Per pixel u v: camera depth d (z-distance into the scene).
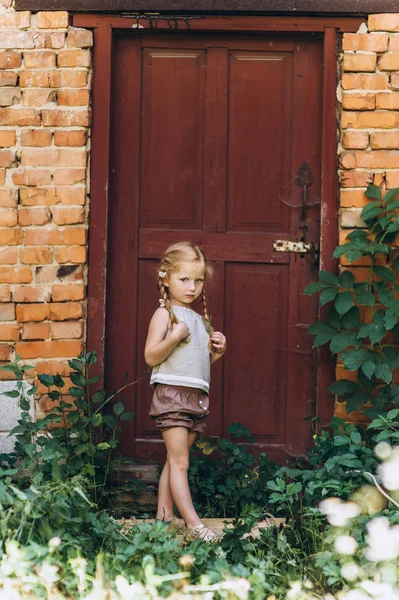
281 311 4.52
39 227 4.35
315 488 3.57
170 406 3.66
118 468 4.43
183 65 4.49
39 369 4.36
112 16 4.37
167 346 3.59
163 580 2.77
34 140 4.33
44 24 4.34
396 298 4.30
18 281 4.35
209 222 4.51
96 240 4.38
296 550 3.35
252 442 4.32
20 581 2.73
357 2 4.32
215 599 2.87
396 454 3.68
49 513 3.04
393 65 4.32
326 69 4.37
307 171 4.49
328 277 4.18
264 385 4.53
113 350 4.50
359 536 3.23
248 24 4.38
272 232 4.50
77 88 4.34
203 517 4.10
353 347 4.35
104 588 2.83
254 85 4.49
